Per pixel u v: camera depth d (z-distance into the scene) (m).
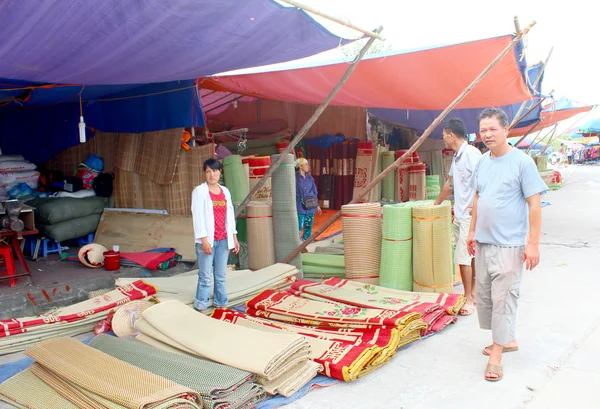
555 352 4.02
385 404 3.31
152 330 4.21
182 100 7.75
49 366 3.49
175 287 5.61
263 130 12.49
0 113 9.69
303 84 7.95
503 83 7.20
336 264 6.59
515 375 3.65
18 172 8.38
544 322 4.71
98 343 4.07
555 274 6.51
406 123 13.89
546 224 10.92
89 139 8.89
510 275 3.58
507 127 3.60
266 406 3.29
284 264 6.32
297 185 7.78
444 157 17.06
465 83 7.26
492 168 3.65
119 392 2.96
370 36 4.87
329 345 4.02
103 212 8.38
